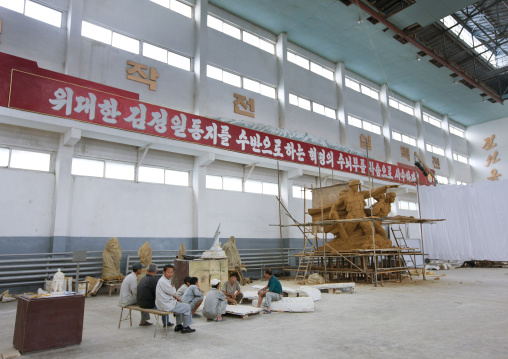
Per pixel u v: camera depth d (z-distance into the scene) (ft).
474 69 78.48
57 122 35.40
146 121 41.34
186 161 49.06
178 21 49.75
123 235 41.83
